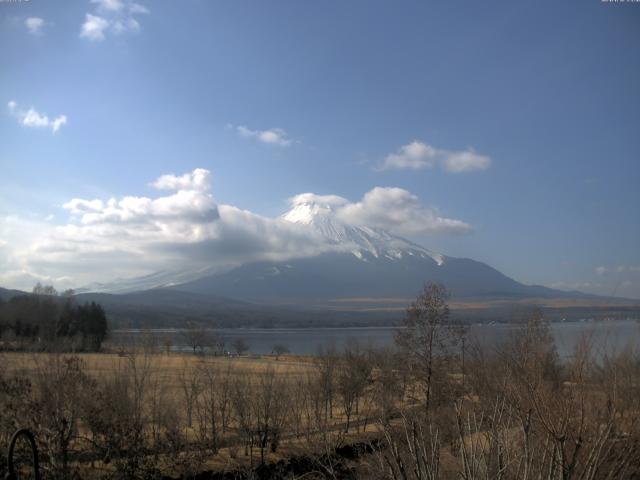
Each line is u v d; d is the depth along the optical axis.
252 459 28.95
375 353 50.44
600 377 10.91
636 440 10.38
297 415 33.06
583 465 9.73
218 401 36.94
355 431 33.97
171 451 26.56
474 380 15.28
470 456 10.93
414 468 11.30
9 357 24.91
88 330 72.31
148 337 50.81
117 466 23.02
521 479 10.48
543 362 10.98
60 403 21.94
